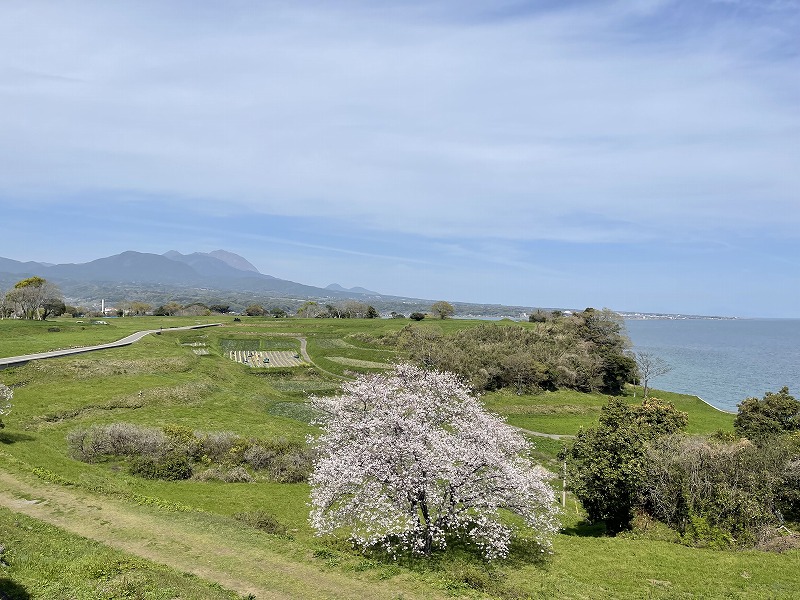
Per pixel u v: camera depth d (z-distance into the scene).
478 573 21.05
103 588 16.05
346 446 26.31
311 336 138.38
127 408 55.62
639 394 98.94
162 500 27.73
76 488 26.39
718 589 22.95
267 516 27.44
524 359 93.06
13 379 60.47
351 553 23.17
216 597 16.36
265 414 62.50
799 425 51.09
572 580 22.94
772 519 31.81
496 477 24.75
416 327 121.00
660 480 33.12
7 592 15.05
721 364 163.00
